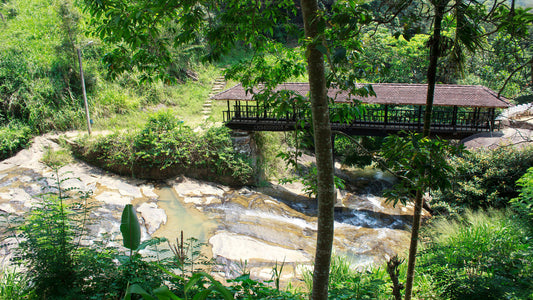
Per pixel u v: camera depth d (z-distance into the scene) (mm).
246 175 12875
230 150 12781
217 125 14281
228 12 3590
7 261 6223
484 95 10430
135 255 3943
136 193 11430
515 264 5008
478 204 9414
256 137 14023
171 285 3916
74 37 15500
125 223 3543
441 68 3699
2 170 11578
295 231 10352
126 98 15781
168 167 12656
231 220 10500
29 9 17703
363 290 4402
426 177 3041
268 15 3652
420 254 7117
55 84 14531
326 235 2758
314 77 2545
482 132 10664
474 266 5430
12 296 4238
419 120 11078
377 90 11133
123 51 3918
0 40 15258
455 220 9055
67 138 13227
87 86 15297
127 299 1944
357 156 13336
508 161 9359
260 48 4262
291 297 3691
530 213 6152
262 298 3574
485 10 3037
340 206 12203
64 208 4637
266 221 10711
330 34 2664
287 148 15094
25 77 14188
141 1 3457
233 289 3643
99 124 14344
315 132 2660
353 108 3043
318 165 2695
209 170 12898
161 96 17109
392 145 3188
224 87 19016
